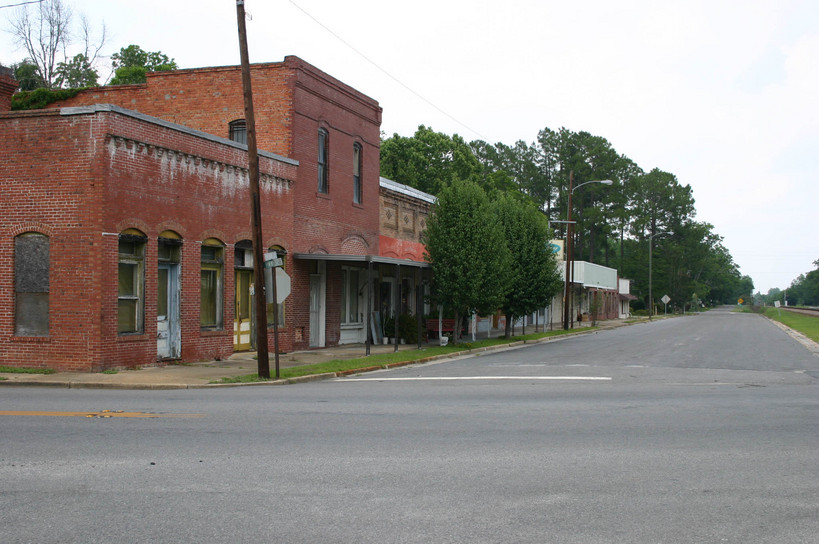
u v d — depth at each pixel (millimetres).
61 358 16250
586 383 16203
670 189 103250
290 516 5801
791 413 11602
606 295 71750
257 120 23719
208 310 20047
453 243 26891
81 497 6262
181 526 5527
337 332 26531
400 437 9125
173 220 18203
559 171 91812
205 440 8703
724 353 26047
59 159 16312
